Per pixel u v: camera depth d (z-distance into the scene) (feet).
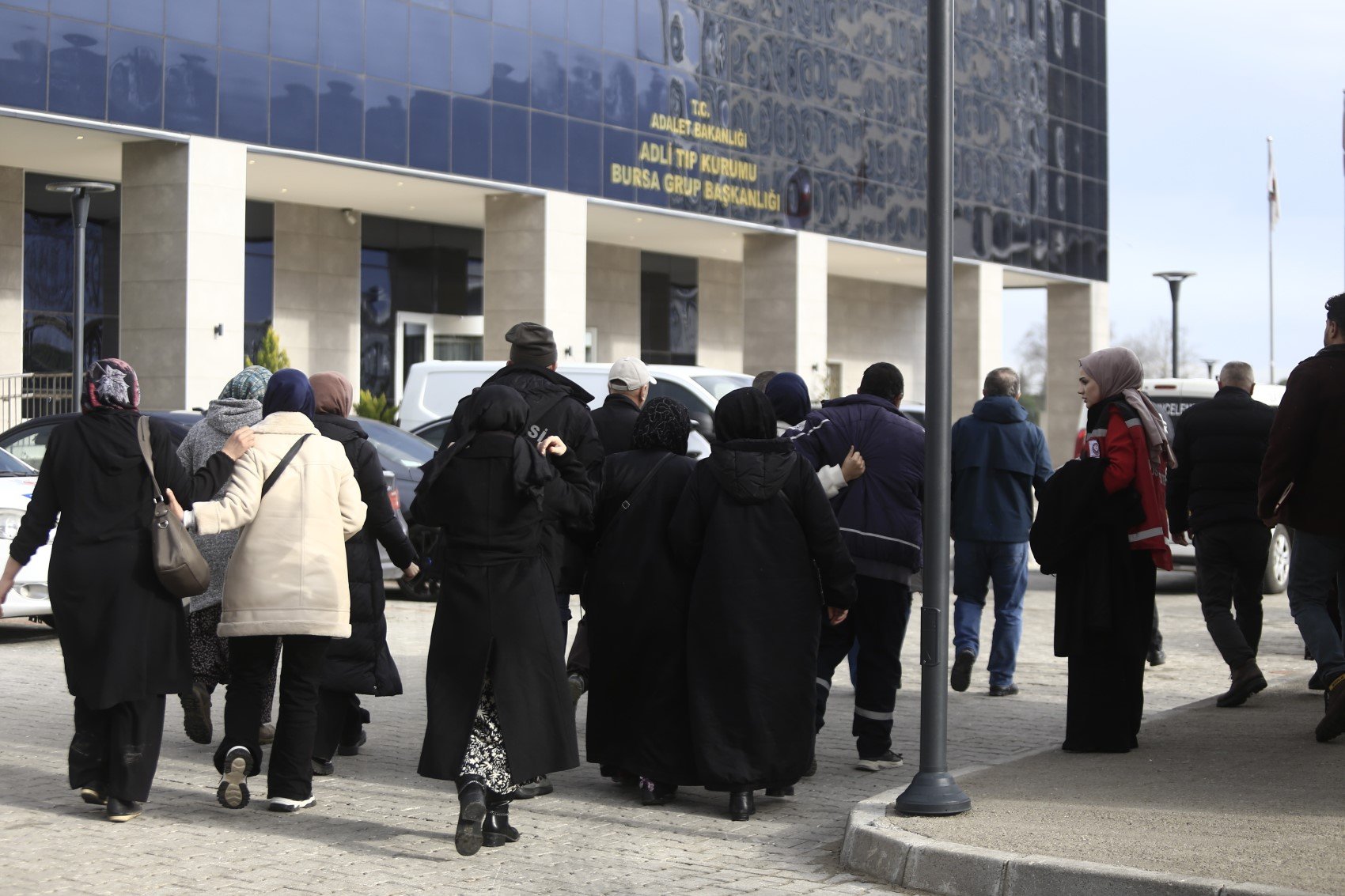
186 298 85.15
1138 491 25.08
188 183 85.10
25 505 38.19
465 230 122.42
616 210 111.65
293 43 90.02
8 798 22.84
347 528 22.33
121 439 21.43
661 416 23.40
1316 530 25.93
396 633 42.63
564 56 106.11
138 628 21.18
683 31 114.83
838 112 129.08
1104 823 19.44
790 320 125.49
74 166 93.45
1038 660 38.37
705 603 22.16
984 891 17.53
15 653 38.11
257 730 22.12
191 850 19.93
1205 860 17.26
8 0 77.61
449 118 98.84
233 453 21.71
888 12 134.21
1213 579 31.22
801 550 22.44
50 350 97.04
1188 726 27.76
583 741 27.89
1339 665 27.25
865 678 25.29
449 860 19.62
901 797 20.31
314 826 21.34
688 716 22.44
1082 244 162.20
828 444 25.49
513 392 20.85
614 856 19.83
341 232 113.09
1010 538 32.12
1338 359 25.64
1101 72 164.66
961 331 148.56
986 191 147.54
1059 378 166.81
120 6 81.97
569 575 24.04
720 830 21.33
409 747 27.12
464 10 99.60
